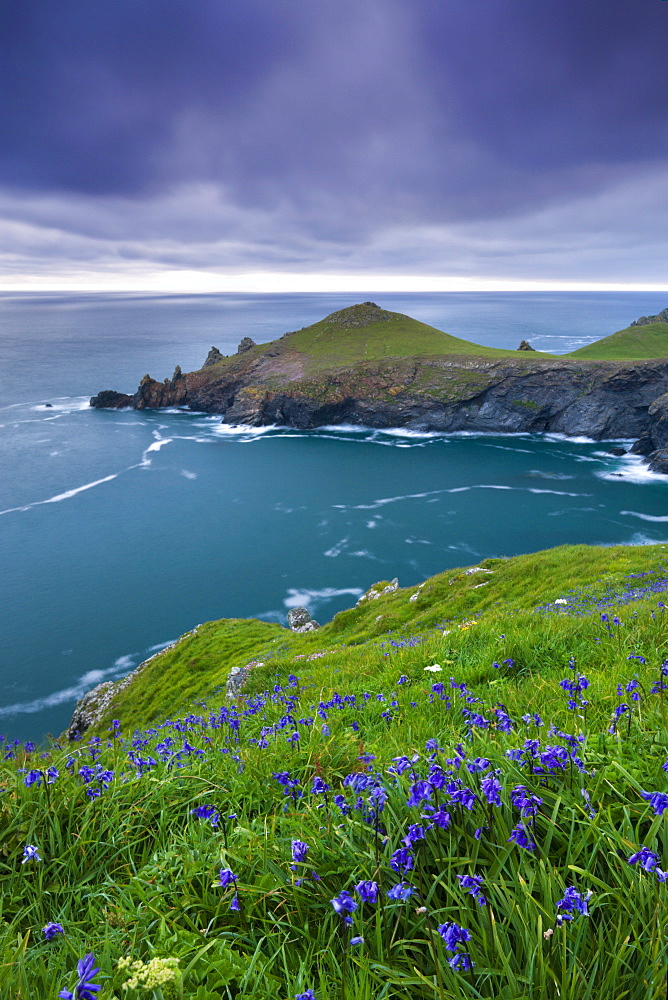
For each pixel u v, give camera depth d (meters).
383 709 7.56
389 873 3.12
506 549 108.62
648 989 2.30
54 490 153.75
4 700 70.44
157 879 3.53
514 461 173.38
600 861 3.07
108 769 5.25
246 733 7.18
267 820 4.00
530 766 3.76
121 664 77.81
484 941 2.60
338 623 39.44
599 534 113.38
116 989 2.61
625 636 9.10
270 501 143.00
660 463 155.12
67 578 104.00
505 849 3.06
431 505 134.88
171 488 155.50
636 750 4.07
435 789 3.45
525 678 8.90
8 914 3.52
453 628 16.02
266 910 3.20
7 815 4.21
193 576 103.38
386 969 2.54
